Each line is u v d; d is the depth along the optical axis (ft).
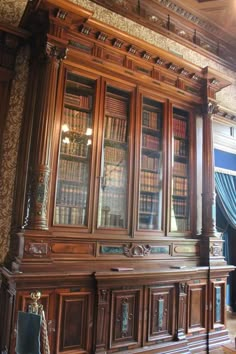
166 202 12.38
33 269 8.88
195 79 13.75
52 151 10.00
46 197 9.37
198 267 12.21
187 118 13.92
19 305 8.39
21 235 8.88
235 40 17.65
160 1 14.53
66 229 9.95
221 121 16.34
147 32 14.15
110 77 11.56
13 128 10.55
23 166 10.06
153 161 12.46
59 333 8.95
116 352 9.75
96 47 11.19
